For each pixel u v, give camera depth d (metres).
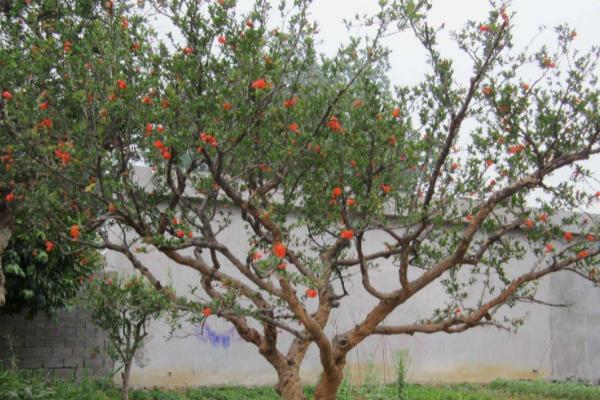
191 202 5.39
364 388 9.09
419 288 4.61
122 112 4.32
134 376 8.76
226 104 4.02
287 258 5.08
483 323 5.11
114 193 4.73
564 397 9.94
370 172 4.49
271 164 4.48
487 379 10.98
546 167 4.50
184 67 4.09
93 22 4.84
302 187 4.99
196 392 8.62
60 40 4.96
